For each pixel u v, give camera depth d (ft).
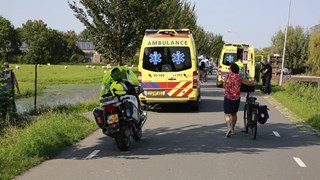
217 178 21.47
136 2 68.03
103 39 70.13
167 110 52.21
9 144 28.04
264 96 73.46
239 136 34.42
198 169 23.30
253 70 90.99
